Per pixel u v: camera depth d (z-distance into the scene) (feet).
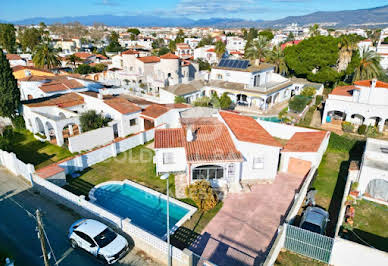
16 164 78.69
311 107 144.46
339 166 87.04
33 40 348.79
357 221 60.34
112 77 218.18
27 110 109.40
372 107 112.47
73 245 52.44
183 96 146.92
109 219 56.59
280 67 203.31
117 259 48.91
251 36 465.88
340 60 179.42
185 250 45.24
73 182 76.79
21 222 59.41
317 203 67.21
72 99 121.19
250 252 51.83
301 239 50.26
